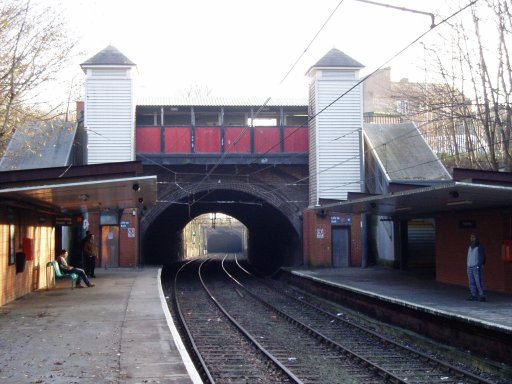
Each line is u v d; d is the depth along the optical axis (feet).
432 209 64.54
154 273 83.25
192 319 57.52
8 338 34.04
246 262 187.11
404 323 49.16
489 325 35.60
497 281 55.47
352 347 42.60
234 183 103.24
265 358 38.06
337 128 98.17
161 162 97.86
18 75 55.42
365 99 174.40
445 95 102.06
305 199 103.71
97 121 95.25
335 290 68.49
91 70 95.45
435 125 127.85
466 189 41.93
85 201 59.21
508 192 42.78
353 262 97.14
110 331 36.17
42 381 24.70
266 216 135.54
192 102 102.06
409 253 88.38
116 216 95.86
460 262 62.95
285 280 99.81
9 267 49.24
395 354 40.01
